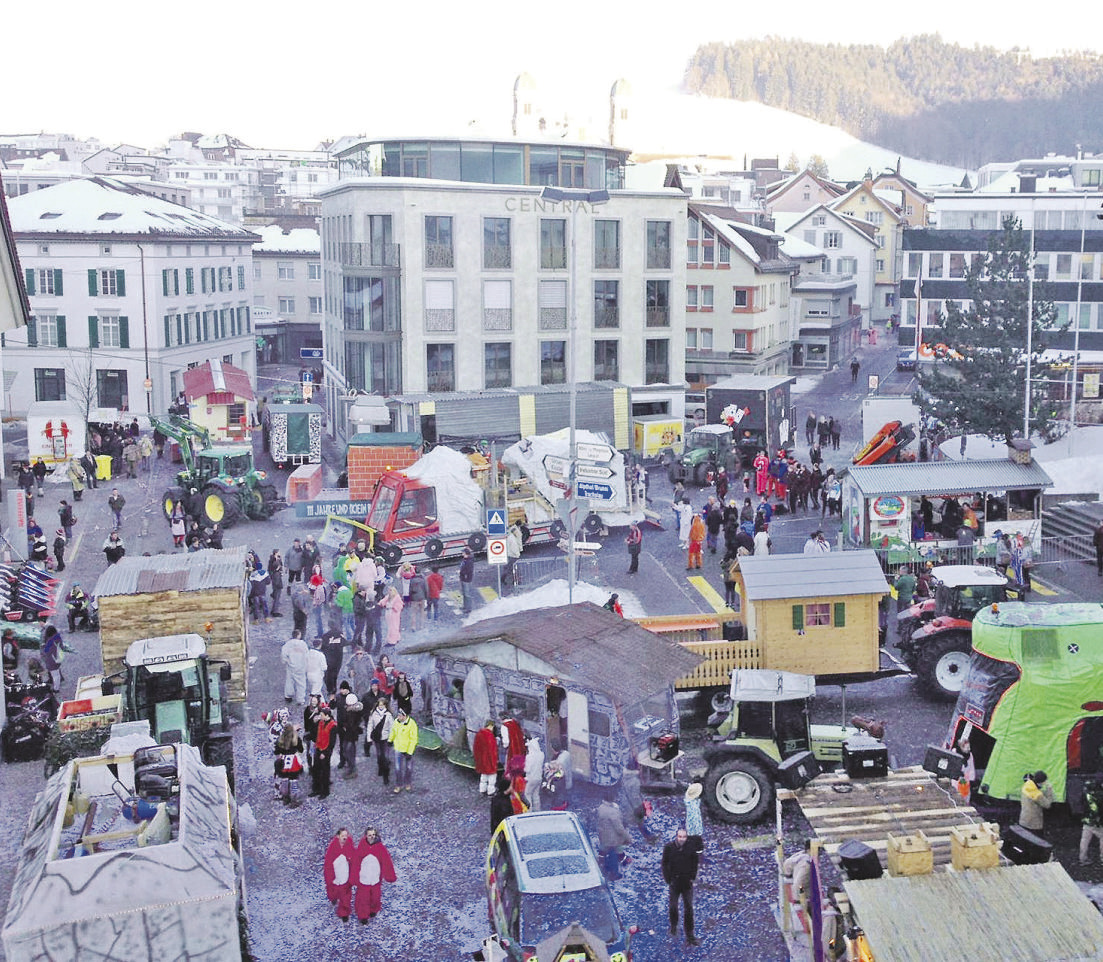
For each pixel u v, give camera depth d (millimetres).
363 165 56062
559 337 54438
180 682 21328
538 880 14773
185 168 167875
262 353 98062
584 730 20344
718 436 48094
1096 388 58344
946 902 12062
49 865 13211
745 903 16797
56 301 65062
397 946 16062
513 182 54188
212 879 13414
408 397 50469
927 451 49250
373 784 21234
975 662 19031
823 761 19562
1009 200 61812
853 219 112062
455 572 35500
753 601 23594
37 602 31234
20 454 56250
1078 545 35625
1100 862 17109
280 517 43188
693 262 71000
